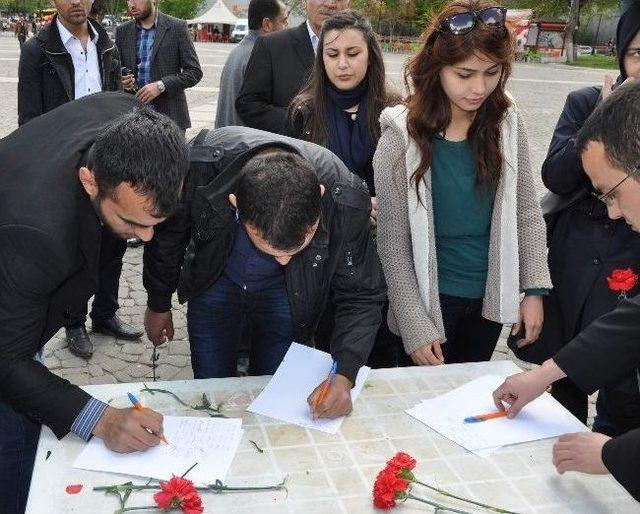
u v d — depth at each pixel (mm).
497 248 2012
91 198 1402
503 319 2043
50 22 3473
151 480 1312
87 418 1400
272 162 1451
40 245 1320
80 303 1689
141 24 4477
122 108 1695
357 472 1371
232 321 2068
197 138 1841
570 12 27328
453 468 1409
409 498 1294
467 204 2008
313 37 3080
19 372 1392
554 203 2162
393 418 1575
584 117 2064
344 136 2514
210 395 1622
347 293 1772
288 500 1278
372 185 2588
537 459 1455
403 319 1962
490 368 1842
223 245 1774
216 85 13203
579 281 2070
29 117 3455
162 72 4469
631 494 1230
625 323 1502
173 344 3320
